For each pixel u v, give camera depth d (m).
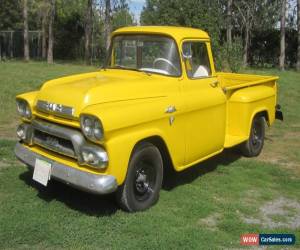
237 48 17.53
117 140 4.78
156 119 5.31
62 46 40.19
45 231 4.70
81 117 4.76
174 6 16.64
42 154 5.31
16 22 43.50
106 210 5.29
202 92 6.22
